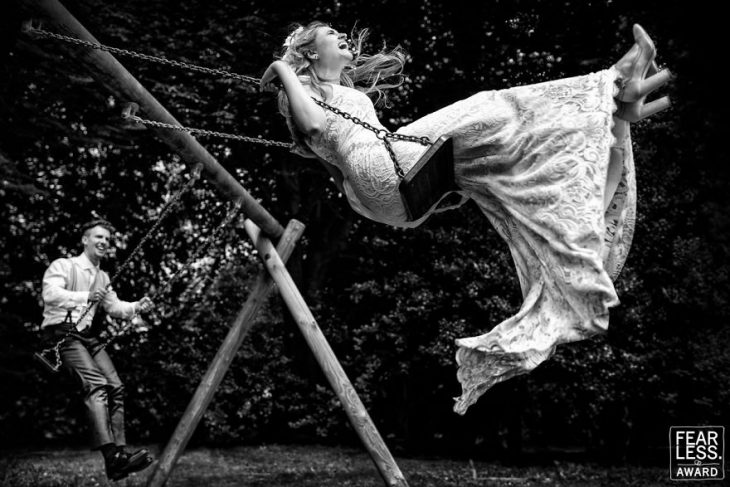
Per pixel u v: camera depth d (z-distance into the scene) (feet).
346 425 40.29
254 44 35.53
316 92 11.06
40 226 43.73
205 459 34.53
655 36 36.01
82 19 31.60
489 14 37.78
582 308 8.60
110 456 15.51
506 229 9.57
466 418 38.65
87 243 17.52
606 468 31.71
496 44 38.14
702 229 34.55
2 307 43.29
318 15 37.11
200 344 39.29
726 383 31.24
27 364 40.09
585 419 36.50
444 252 36.01
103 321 40.57
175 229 44.21
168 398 38.70
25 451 36.88
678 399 33.47
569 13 37.83
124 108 13.30
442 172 9.51
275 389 39.29
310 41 11.22
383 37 36.88
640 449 36.24
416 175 9.21
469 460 34.45
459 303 34.06
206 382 19.45
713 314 32.83
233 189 17.70
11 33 23.13
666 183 34.06
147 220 44.11
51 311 16.34
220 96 37.06
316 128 10.49
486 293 33.73
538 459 34.88
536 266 9.16
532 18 38.04
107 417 15.79
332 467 32.35
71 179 43.09
